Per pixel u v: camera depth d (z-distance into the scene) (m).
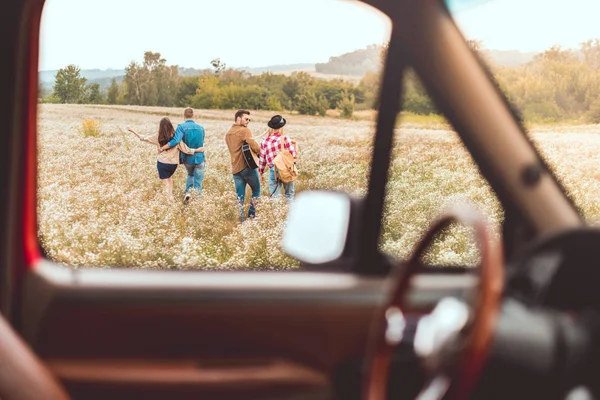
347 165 11.42
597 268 1.56
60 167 19.27
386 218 3.17
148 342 3.04
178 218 11.86
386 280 3.14
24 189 3.00
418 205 3.71
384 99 3.00
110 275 3.11
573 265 1.57
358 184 3.21
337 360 3.10
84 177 17.70
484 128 2.55
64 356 3.00
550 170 2.53
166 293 3.05
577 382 1.44
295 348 3.09
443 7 2.63
